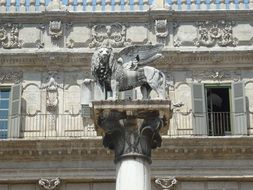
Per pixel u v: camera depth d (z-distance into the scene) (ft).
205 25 171.12
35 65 168.25
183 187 158.40
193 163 159.33
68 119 164.04
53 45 169.68
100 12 170.71
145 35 170.30
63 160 159.74
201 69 168.25
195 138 158.51
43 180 157.79
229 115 165.48
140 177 94.22
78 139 158.51
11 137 161.58
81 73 167.84
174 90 166.30
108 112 95.71
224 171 158.71
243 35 170.71
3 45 169.37
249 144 159.33
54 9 170.91
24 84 167.02
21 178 158.10
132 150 95.45
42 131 163.02
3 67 168.14
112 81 98.99
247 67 168.45
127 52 103.04
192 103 164.66
